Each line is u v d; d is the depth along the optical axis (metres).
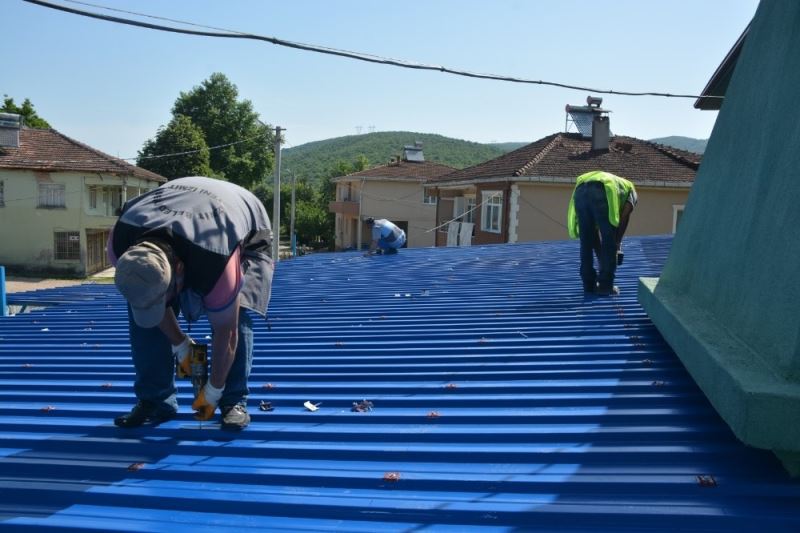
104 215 35.44
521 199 23.19
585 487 2.57
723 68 7.04
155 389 3.37
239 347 3.26
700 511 2.34
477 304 6.69
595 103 25.50
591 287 6.79
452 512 2.45
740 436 2.44
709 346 3.00
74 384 4.28
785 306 2.63
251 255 3.23
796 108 3.02
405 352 4.73
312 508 2.53
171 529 2.43
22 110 51.81
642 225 23.48
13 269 33.50
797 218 2.70
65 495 2.71
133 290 2.46
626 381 3.76
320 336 5.43
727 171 3.95
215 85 60.69
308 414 3.46
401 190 44.44
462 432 3.11
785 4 3.51
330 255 14.23
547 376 3.94
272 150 62.00
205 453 3.09
